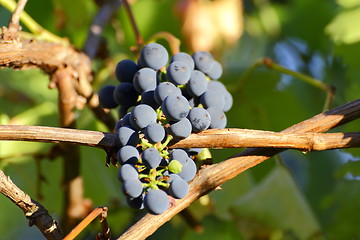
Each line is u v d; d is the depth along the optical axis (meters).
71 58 1.17
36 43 1.14
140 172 0.99
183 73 1.00
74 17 1.45
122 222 1.38
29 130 0.99
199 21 1.45
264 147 1.01
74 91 1.18
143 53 1.02
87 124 1.34
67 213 1.25
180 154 0.99
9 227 1.44
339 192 1.34
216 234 1.41
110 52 1.43
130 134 0.98
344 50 1.32
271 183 1.30
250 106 1.37
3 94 1.42
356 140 1.02
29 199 1.00
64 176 1.25
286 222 1.29
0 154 1.32
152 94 1.01
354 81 1.31
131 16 1.20
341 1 1.35
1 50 1.10
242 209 1.30
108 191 1.36
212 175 1.02
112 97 1.05
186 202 1.01
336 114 1.02
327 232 1.34
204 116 0.99
